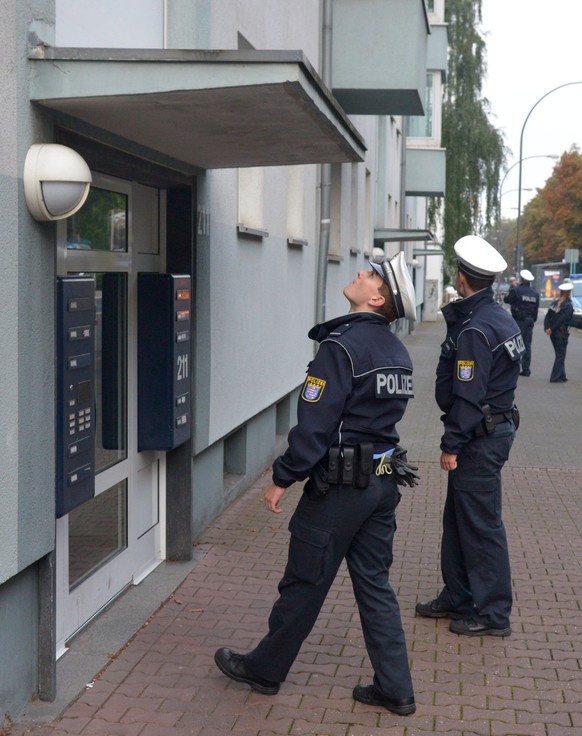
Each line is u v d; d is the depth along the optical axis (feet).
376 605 13.28
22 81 11.69
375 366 12.78
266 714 13.19
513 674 14.71
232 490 25.12
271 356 29.09
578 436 38.93
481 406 15.76
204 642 15.65
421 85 41.22
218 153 17.07
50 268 12.55
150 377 17.95
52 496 12.82
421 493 27.71
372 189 59.36
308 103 12.48
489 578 16.15
